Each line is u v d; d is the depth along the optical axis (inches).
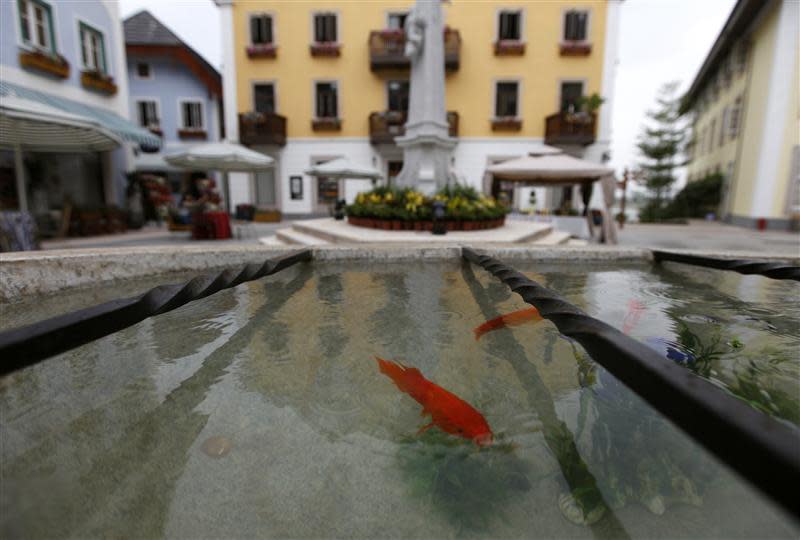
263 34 709.3
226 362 64.7
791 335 72.9
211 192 573.9
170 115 739.4
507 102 715.4
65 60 411.8
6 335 41.7
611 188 361.4
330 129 722.8
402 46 685.9
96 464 40.8
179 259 122.6
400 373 59.7
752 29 639.8
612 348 43.9
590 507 34.8
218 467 40.5
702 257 122.0
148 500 36.1
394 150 724.0
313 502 35.9
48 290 100.4
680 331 75.0
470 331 78.1
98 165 493.4
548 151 439.2
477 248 145.6
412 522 33.7
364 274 126.9
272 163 440.5
